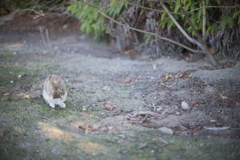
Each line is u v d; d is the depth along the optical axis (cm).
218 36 638
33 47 834
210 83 517
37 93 473
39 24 984
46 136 333
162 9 658
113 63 743
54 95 383
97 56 809
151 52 797
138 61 760
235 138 330
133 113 421
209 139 329
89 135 346
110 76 623
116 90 523
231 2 564
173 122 389
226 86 493
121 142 325
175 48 745
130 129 364
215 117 393
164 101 464
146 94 500
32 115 388
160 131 360
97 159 289
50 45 877
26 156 293
